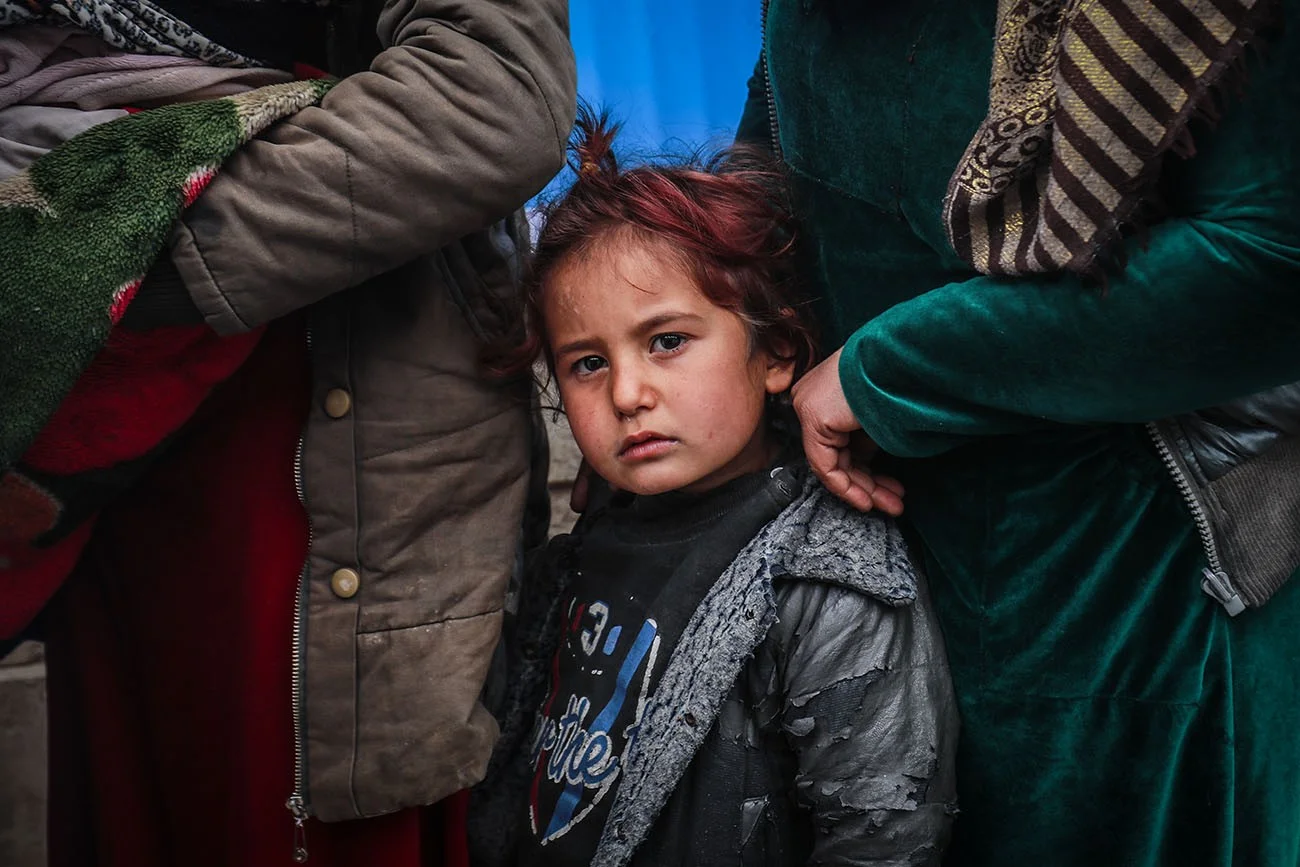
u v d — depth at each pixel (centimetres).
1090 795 101
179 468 113
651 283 106
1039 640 102
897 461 112
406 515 107
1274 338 80
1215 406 94
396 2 100
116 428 101
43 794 199
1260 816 102
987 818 106
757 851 106
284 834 112
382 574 107
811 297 118
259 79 103
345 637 106
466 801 123
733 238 108
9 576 109
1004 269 87
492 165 94
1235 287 79
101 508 110
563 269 110
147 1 96
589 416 111
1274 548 97
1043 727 103
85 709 122
